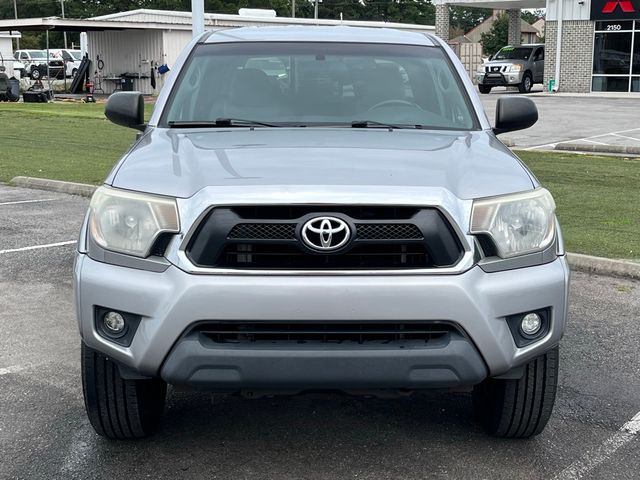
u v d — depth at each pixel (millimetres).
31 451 3936
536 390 3760
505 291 3385
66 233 8953
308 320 3270
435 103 4781
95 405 3773
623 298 6566
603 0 34250
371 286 3264
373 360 3289
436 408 4457
